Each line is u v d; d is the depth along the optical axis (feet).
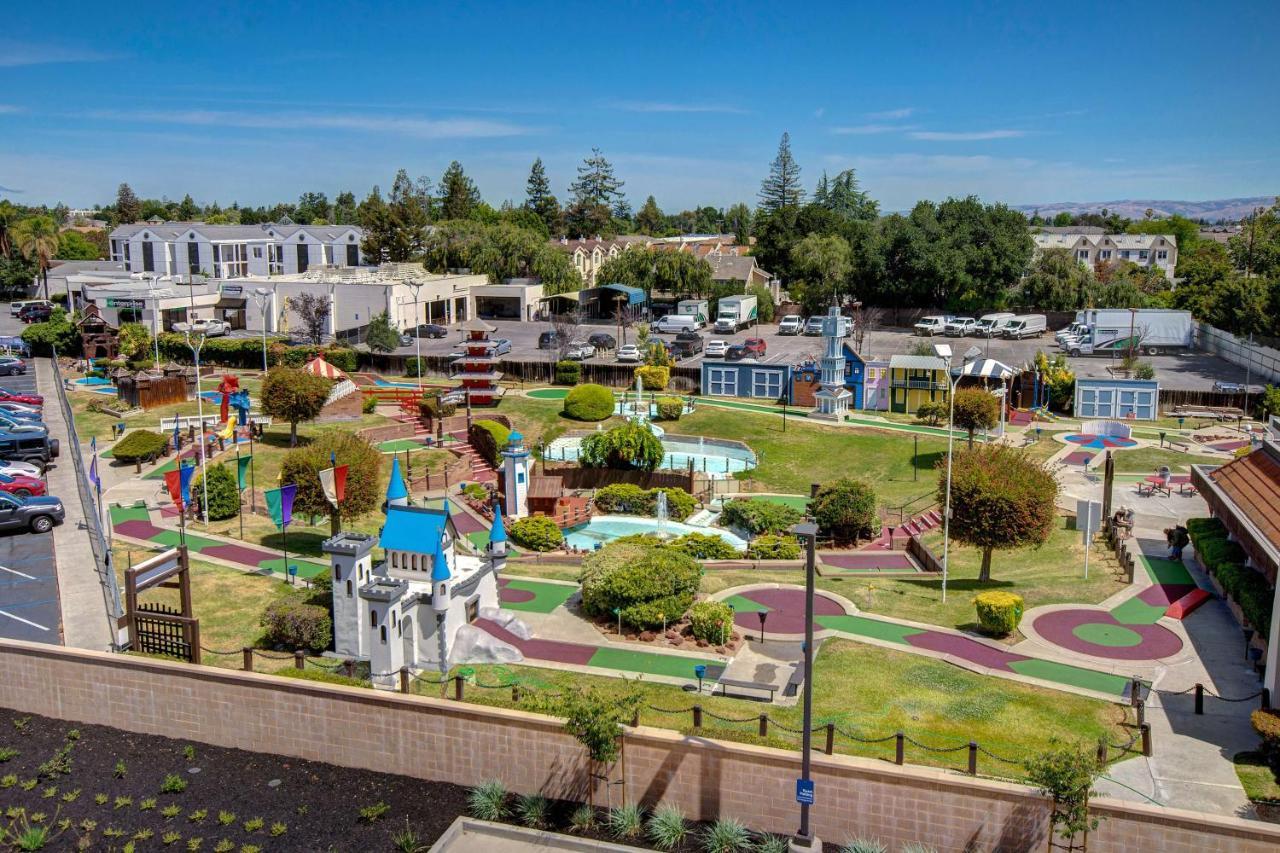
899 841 66.90
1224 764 76.18
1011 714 83.66
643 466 176.45
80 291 312.29
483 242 389.60
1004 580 124.36
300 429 190.08
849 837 67.87
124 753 79.36
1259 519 102.17
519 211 593.42
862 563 138.62
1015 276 364.99
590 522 159.94
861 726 80.48
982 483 118.01
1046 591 116.26
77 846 67.05
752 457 195.42
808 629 64.44
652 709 80.69
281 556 123.85
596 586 104.32
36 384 228.84
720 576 124.67
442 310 334.24
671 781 71.26
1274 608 85.40
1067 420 219.61
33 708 85.40
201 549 125.90
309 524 140.26
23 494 142.61
